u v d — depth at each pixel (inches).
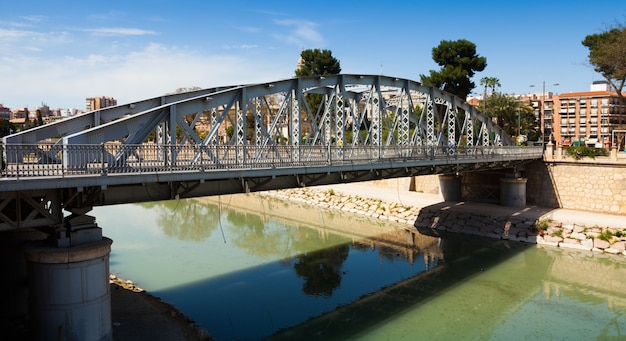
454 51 2368.4
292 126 825.5
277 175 659.4
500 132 1660.9
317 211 1734.7
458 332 689.6
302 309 765.3
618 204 1360.7
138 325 623.2
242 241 1240.8
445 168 1128.8
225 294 823.7
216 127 660.7
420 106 2308.1
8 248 631.8
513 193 1485.0
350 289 871.1
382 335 673.0
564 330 702.5
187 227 1414.9
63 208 492.4
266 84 752.3
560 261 1059.3
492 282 919.7
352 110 984.9
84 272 471.2
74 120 644.7
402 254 1124.5
